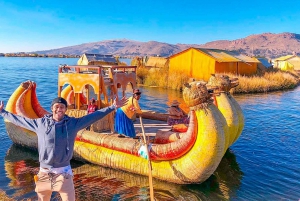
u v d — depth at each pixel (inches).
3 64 3029.0
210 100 257.4
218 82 342.0
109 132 353.1
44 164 158.1
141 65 1483.8
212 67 1162.0
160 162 280.5
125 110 312.5
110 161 306.3
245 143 417.4
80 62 1475.1
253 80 1095.6
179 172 268.2
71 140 158.6
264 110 692.7
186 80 1079.0
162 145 277.0
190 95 252.5
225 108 334.3
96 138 318.3
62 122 156.6
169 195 258.8
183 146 262.2
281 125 533.6
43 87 1094.4
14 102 366.6
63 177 159.3
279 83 1184.8
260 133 474.0
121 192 261.9
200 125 251.6
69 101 477.4
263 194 264.5
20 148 378.3
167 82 1122.7
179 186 275.4
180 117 339.6
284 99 886.4
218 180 291.9
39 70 2108.8
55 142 154.0
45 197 166.4
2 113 159.5
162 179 281.9
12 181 282.7
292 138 446.0
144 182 282.5
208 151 249.8
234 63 1289.4
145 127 383.9
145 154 281.6
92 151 319.0
